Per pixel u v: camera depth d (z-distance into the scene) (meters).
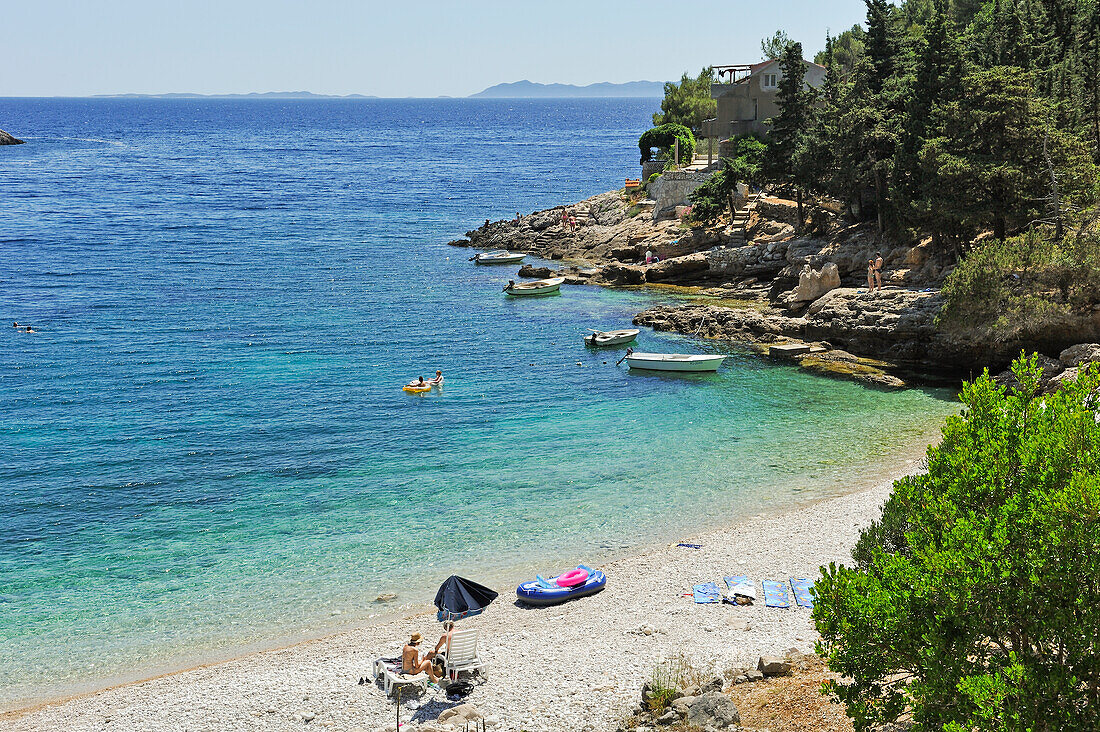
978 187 64.19
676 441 48.72
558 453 47.34
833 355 62.72
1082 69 80.69
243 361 66.19
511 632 29.47
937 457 18.47
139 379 61.50
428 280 95.88
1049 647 15.62
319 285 93.50
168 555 36.31
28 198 166.25
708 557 34.47
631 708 23.56
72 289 90.56
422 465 45.94
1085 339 53.84
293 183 199.38
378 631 30.12
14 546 37.19
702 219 93.06
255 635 30.16
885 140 75.06
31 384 60.25
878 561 18.27
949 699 15.23
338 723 24.06
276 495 42.28
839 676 23.33
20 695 26.88
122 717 24.84
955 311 55.41
